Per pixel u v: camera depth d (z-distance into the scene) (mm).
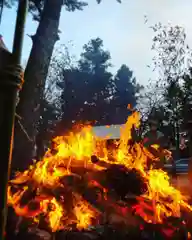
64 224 3396
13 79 1473
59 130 13180
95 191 3438
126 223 3244
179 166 6848
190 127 5129
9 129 1453
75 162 3676
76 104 19375
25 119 7406
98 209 3375
